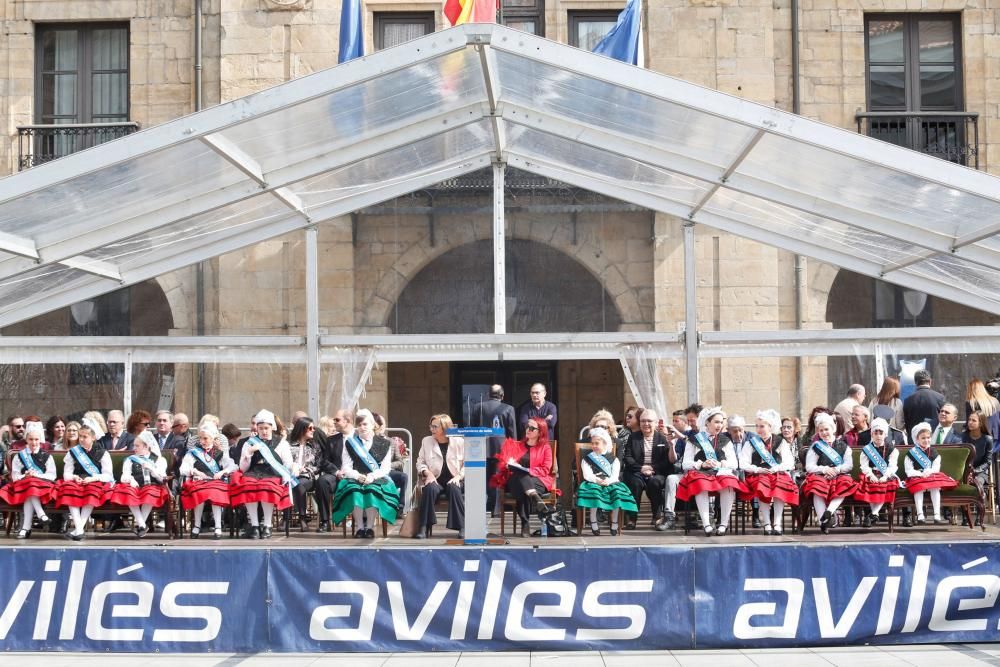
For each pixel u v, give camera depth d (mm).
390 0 22719
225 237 18812
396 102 14672
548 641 12000
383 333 22234
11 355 18812
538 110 15734
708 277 22109
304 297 22156
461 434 13258
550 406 16688
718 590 12023
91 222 15469
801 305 22312
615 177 18344
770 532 14297
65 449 15055
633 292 22203
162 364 22203
